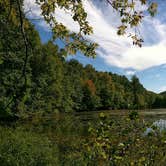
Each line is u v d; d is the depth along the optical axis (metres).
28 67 38.44
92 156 4.80
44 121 29.86
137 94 116.00
